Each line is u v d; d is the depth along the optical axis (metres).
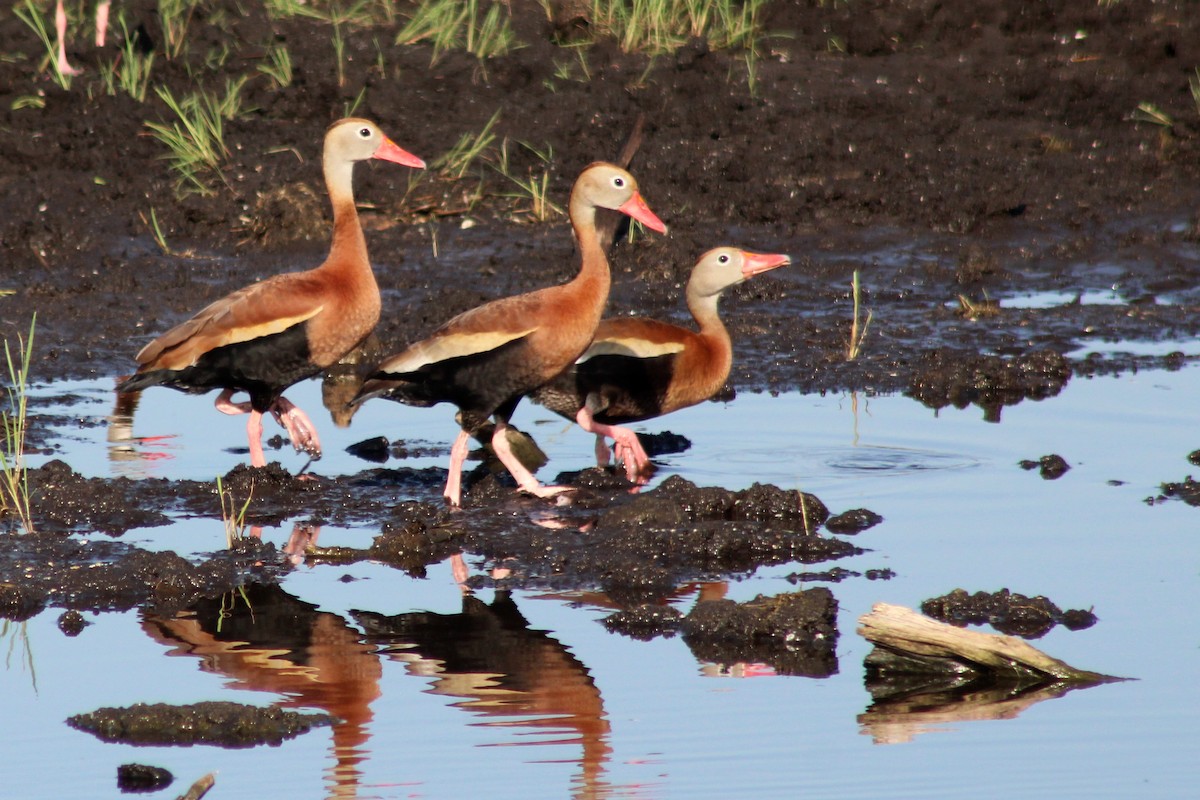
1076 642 9.61
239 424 14.84
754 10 25.27
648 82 23.22
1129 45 24.73
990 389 15.55
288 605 10.45
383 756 8.22
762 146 21.80
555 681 9.20
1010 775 7.96
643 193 20.80
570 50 24.48
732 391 15.61
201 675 9.33
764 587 10.67
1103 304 18.17
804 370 16.22
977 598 10.11
